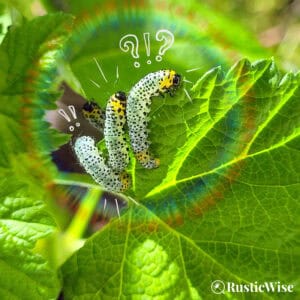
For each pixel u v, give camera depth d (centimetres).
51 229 10
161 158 11
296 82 11
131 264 11
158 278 11
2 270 10
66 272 11
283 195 11
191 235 12
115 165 11
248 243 11
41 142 11
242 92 11
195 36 14
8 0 12
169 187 11
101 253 11
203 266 11
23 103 11
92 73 12
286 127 11
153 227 12
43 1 13
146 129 11
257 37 19
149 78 10
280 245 11
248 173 11
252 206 11
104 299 11
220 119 11
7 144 11
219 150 11
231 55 15
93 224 12
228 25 15
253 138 11
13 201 10
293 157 11
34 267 10
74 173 12
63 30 11
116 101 11
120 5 13
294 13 21
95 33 13
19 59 11
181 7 14
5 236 10
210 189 11
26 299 10
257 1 20
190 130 11
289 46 21
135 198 12
